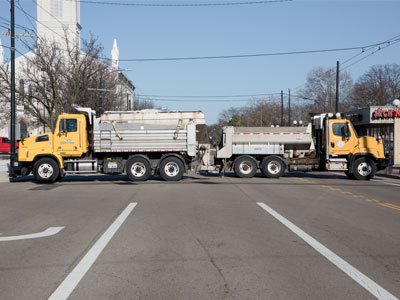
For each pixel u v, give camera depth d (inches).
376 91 2962.6
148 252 255.1
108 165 756.0
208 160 806.5
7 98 1620.3
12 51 847.1
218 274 211.9
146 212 405.7
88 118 758.5
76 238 296.2
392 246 272.2
